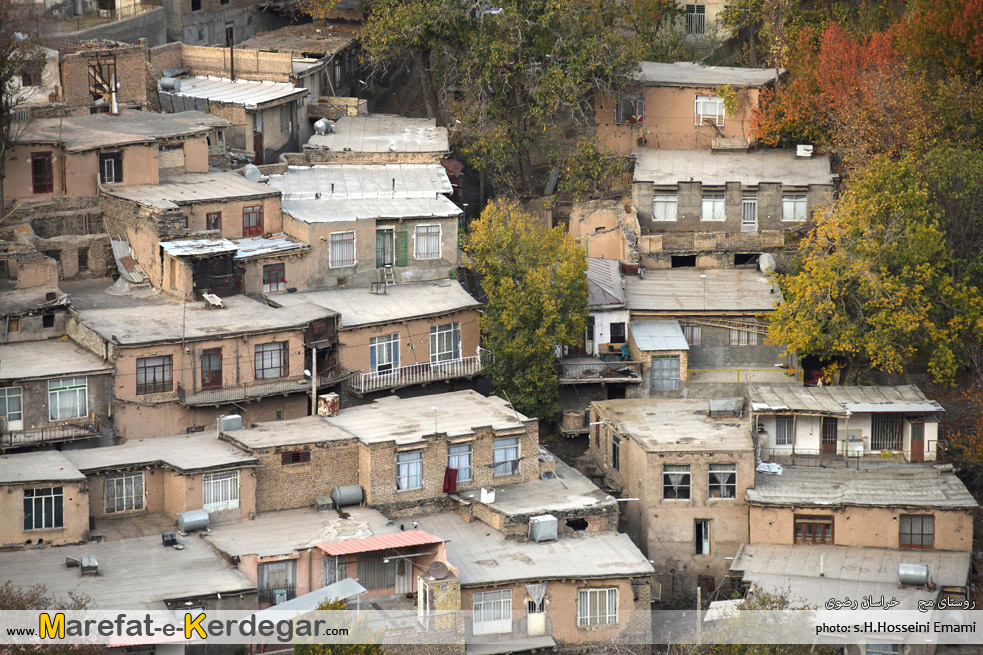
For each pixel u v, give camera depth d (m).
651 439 188.38
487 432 181.12
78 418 180.38
